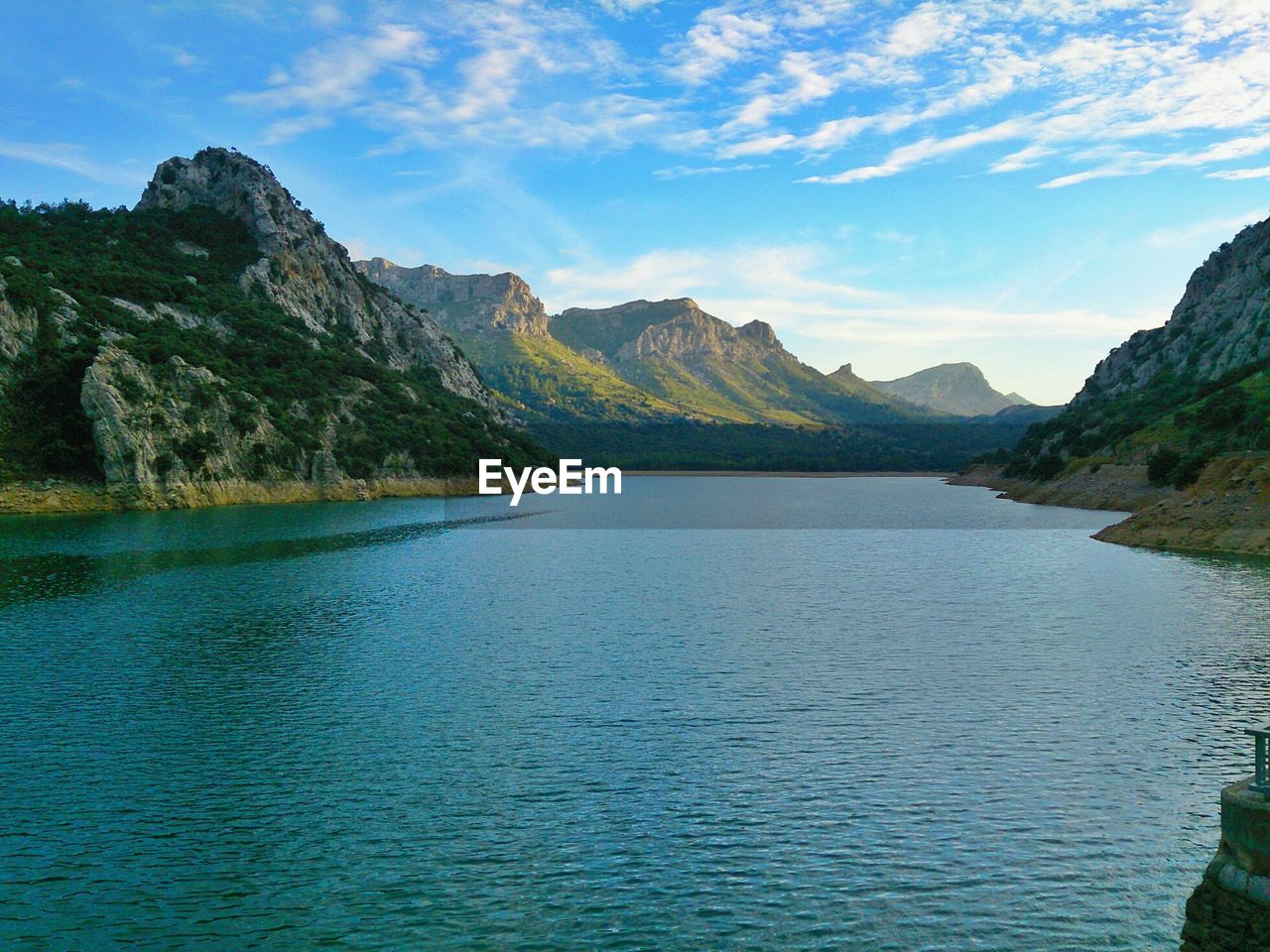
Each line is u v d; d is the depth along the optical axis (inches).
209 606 2839.6
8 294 6422.2
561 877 1127.0
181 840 1220.5
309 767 1470.2
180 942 994.1
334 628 2536.9
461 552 4488.2
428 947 984.3
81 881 1119.0
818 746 1560.0
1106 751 1529.3
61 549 4094.5
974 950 975.6
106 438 6067.9
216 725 1672.0
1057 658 2148.1
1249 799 851.4
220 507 6491.1
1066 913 1041.5
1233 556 3826.3
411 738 1604.3
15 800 1342.3
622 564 4106.8
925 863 1155.9
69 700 1820.9
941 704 1791.3
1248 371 7126.0
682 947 983.6
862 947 982.4
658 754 1525.6
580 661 2148.1
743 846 1200.8
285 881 1118.4
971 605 2901.1
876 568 3919.8
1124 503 6446.9
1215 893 864.9
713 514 7608.3
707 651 2260.1
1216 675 1984.5
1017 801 1330.0
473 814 1296.8
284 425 7495.1
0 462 5772.6
